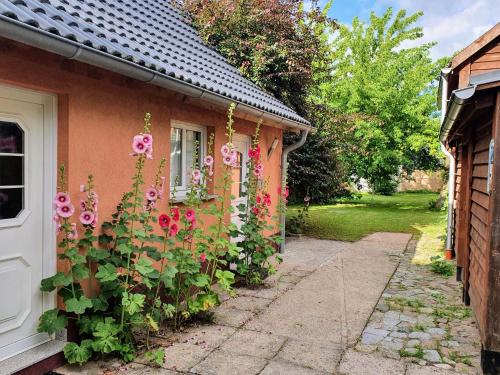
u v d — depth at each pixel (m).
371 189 23.47
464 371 3.39
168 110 4.70
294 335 4.07
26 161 3.12
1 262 2.96
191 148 5.69
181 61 5.13
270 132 8.12
